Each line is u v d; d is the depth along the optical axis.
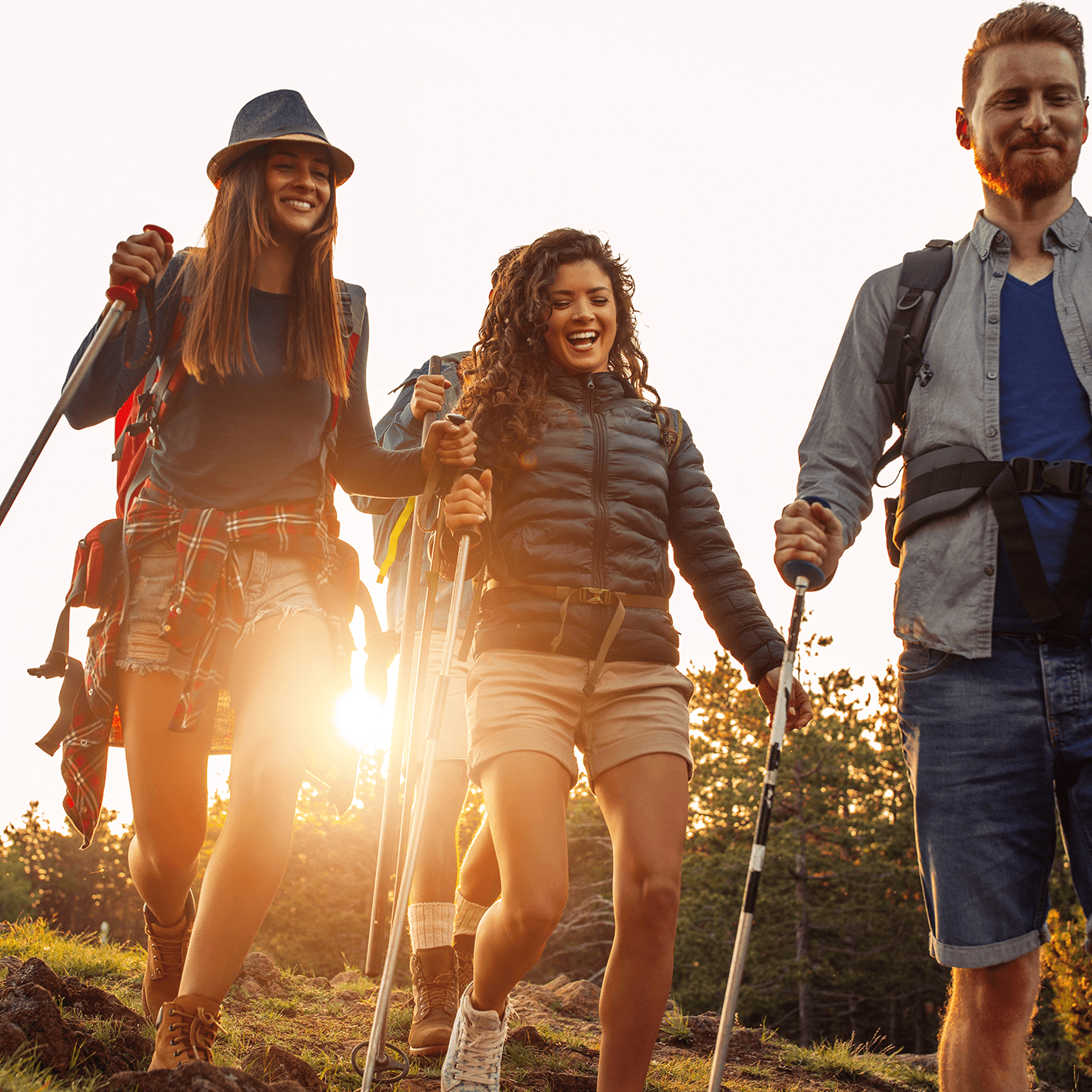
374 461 3.59
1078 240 3.11
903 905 31.14
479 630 3.36
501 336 3.59
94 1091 2.41
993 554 2.94
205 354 3.17
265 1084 2.47
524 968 3.08
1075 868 2.91
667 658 3.29
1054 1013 25.72
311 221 3.33
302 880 34.94
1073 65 3.10
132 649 3.14
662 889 3.00
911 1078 5.95
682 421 3.67
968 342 3.10
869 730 32.06
